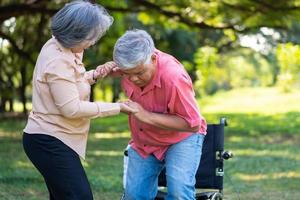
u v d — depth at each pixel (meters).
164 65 4.18
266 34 15.48
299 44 14.38
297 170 9.70
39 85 3.88
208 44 26.75
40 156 3.91
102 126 19.09
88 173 8.77
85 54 19.34
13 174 8.30
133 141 4.57
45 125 3.89
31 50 19.45
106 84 27.52
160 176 4.86
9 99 24.06
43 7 14.07
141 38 3.98
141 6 14.57
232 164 10.20
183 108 4.12
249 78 42.28
